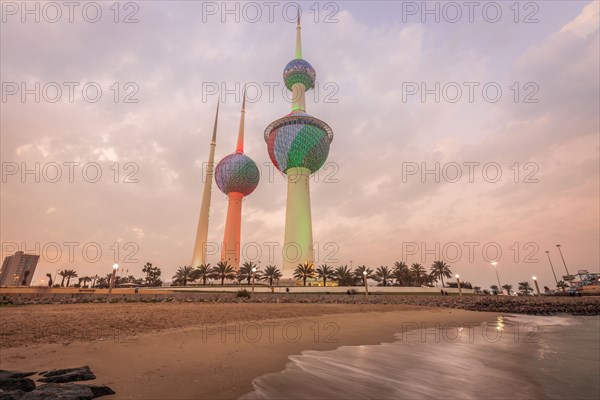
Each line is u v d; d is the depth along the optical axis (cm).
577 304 4369
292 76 12488
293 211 10344
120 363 770
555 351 1300
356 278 7338
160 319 1584
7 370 677
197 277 8194
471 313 3256
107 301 3281
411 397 633
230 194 13300
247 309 2436
